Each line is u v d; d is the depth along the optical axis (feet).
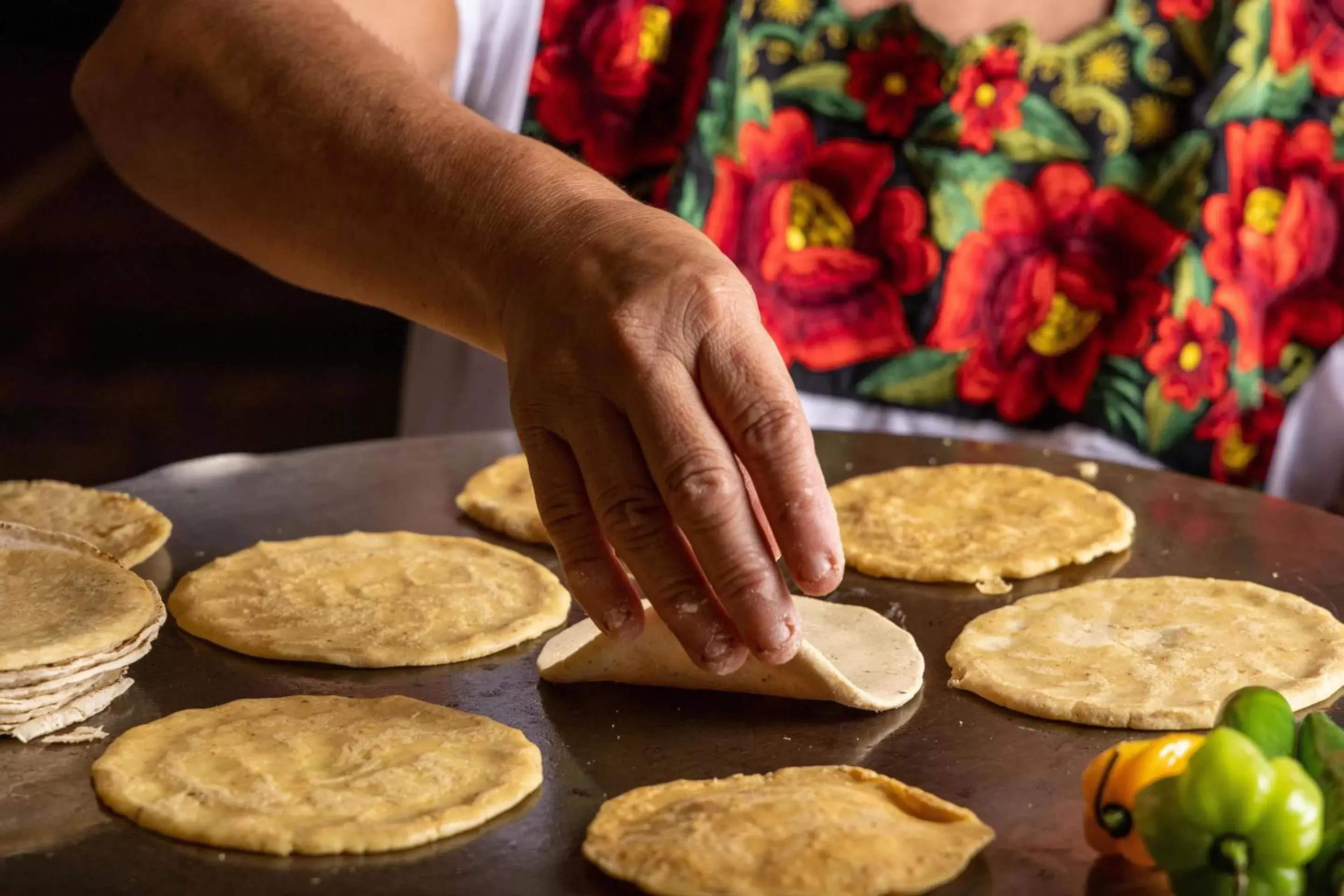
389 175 5.50
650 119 9.12
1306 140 8.86
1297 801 3.62
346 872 4.14
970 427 9.36
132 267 22.94
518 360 4.59
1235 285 8.95
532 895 4.03
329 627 5.79
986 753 4.85
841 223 9.13
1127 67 8.80
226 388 20.71
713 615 4.38
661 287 4.31
